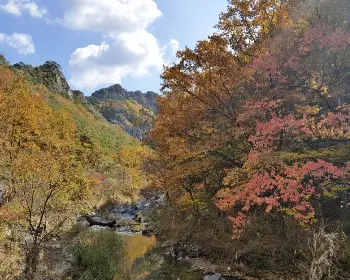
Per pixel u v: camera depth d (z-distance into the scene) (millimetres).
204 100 13555
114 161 46156
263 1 13352
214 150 13766
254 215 14320
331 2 12617
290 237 11945
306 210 12078
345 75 12531
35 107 28188
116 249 13438
